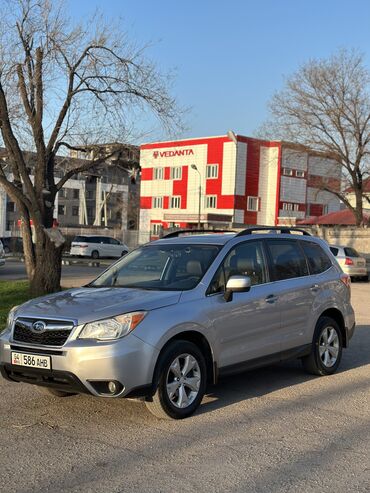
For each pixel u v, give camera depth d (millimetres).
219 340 5551
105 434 4852
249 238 6406
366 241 29797
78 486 3826
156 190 62562
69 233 51281
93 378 4746
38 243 12664
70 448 4516
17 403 5746
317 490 3812
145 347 4898
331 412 5578
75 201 93062
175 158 60750
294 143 34188
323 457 4398
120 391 4809
